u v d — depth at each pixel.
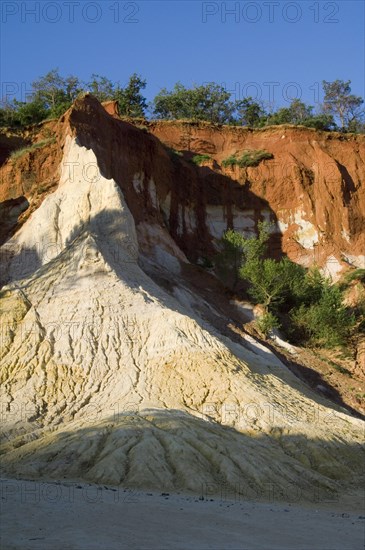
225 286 51.50
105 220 41.25
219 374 30.55
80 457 23.73
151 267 46.91
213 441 25.11
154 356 31.83
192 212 62.44
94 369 31.58
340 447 28.19
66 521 15.49
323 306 50.69
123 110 88.31
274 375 34.47
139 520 16.42
